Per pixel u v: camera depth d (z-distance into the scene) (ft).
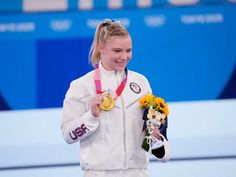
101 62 27.71
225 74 47.42
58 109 47.19
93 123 25.82
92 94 26.96
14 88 47.24
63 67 47.24
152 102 26.48
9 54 47.32
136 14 47.32
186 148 46.68
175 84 47.24
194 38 47.42
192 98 47.24
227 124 47.06
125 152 26.45
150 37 47.32
